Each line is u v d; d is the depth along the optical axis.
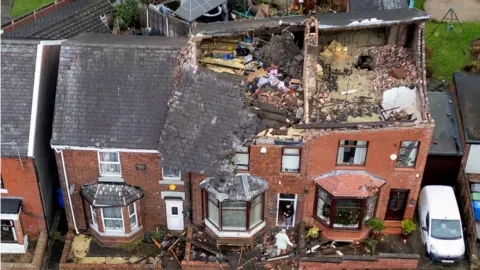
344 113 30.08
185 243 32.28
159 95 29.66
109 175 30.92
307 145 29.06
